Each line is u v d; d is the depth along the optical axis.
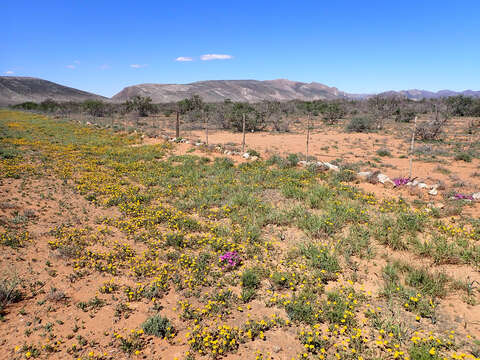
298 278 5.36
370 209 8.55
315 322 4.24
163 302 4.88
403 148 21.42
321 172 13.41
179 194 10.52
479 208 8.66
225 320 4.41
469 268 5.47
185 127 37.19
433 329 4.06
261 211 8.61
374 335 3.99
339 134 31.41
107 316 4.50
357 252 6.20
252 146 22.34
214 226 7.71
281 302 4.72
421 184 10.92
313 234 7.06
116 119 48.38
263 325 4.23
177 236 7.00
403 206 8.64
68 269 5.76
